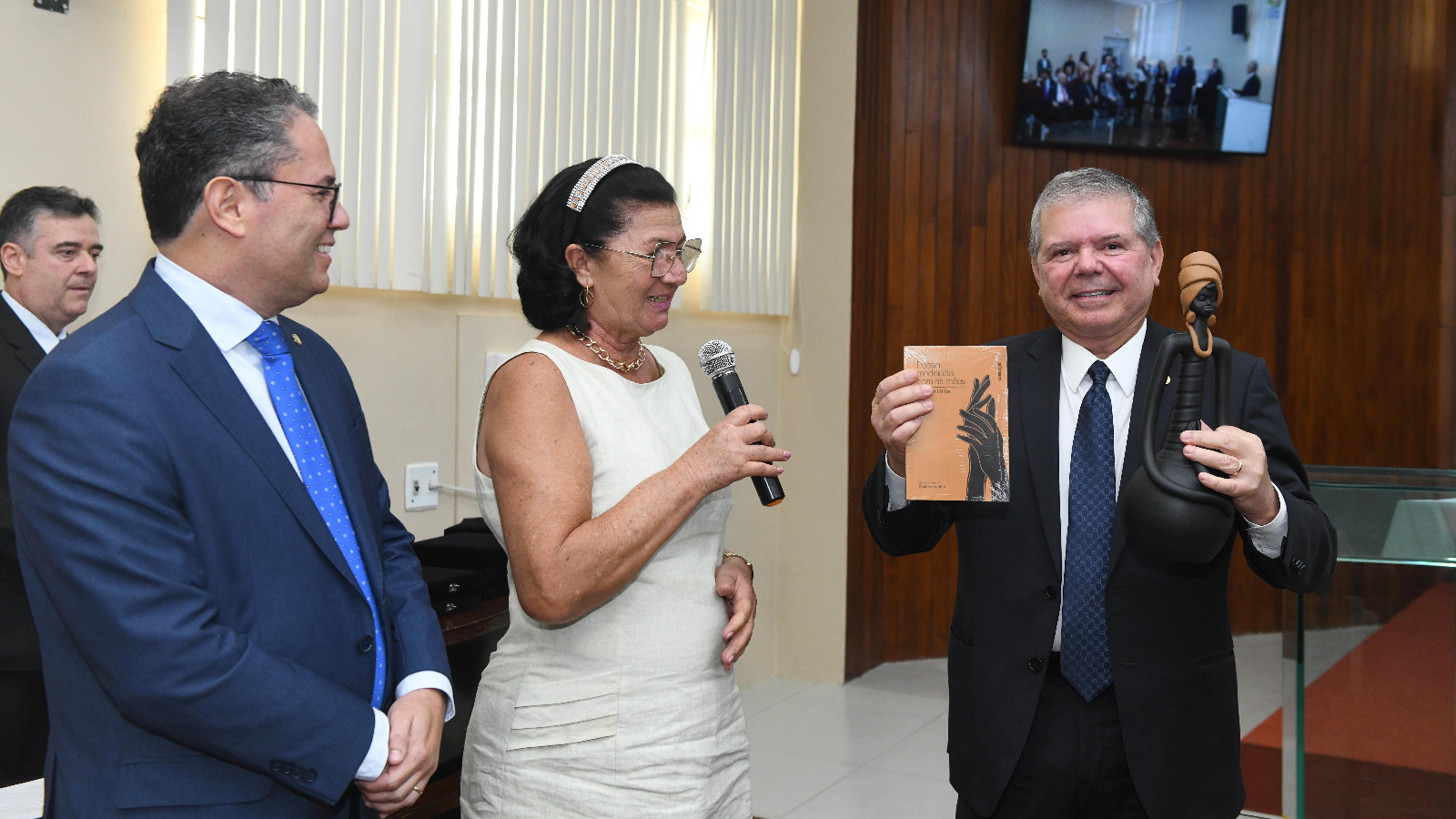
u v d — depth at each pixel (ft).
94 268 7.20
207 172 4.18
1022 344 6.31
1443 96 19.40
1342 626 6.09
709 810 5.00
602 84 12.62
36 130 7.47
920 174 17.60
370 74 9.68
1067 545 5.67
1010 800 5.78
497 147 11.07
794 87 16.55
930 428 5.25
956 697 6.03
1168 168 18.70
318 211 4.35
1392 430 19.70
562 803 4.83
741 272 15.34
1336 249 19.47
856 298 16.43
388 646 4.76
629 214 5.06
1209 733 5.49
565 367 5.06
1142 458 4.89
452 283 10.67
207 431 4.13
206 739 3.87
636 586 5.00
